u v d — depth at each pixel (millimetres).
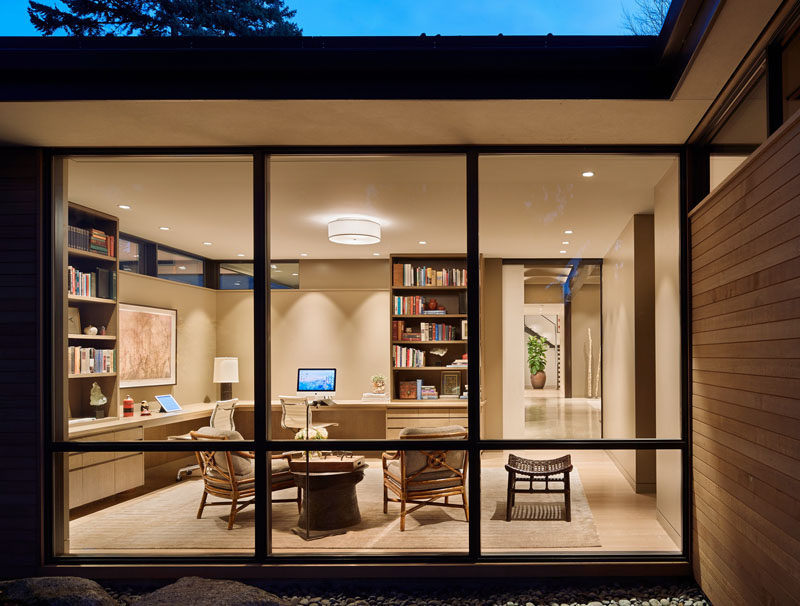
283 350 3717
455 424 3627
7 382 3533
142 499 3629
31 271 3555
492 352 3701
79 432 3625
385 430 3645
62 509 3609
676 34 2611
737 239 2791
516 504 3584
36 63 2918
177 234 3734
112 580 3520
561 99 2961
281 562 3527
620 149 3639
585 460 3611
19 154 3596
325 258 3748
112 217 3725
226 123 3289
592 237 3705
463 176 3715
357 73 2951
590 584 3455
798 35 2289
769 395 2447
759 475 2549
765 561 2492
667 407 3613
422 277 3721
